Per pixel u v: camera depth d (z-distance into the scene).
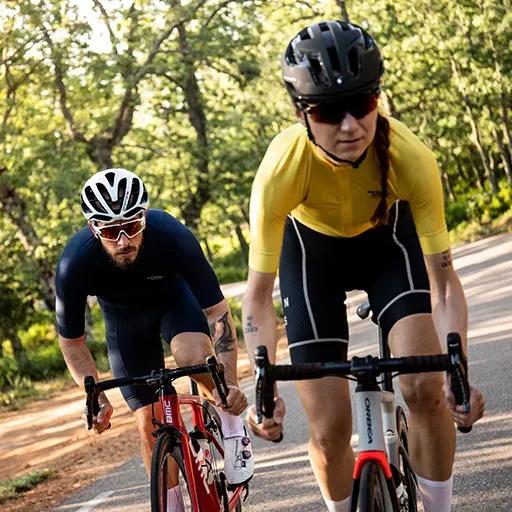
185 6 19.80
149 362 4.29
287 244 3.44
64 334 3.99
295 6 26.92
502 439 5.35
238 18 21.64
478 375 7.50
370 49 2.76
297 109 2.86
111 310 4.22
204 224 24.09
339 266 3.38
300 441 6.54
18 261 21.22
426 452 3.35
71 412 12.28
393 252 3.36
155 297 4.13
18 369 18.94
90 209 3.68
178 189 22.77
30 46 18.53
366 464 2.79
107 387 3.51
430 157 3.09
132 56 19.36
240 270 50.56
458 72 30.58
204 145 22.53
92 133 20.19
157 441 3.46
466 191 50.62
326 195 3.15
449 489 3.42
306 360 3.35
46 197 19.95
